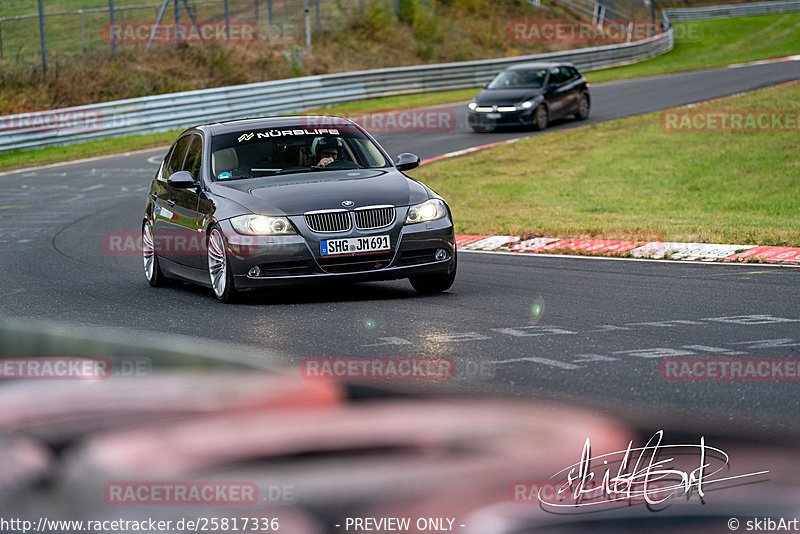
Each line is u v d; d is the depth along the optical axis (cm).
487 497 445
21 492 437
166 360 626
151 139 9175
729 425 640
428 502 433
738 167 6297
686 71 13725
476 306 2666
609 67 15262
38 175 7356
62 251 4328
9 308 2883
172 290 3247
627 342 2116
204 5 14950
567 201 5481
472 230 4484
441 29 16462
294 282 2772
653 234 3950
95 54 11488
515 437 533
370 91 11800
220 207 2888
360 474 450
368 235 2800
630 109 9638
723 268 3216
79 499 431
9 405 519
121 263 3969
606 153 7225
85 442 471
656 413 663
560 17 18362
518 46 16925
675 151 7088
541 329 2300
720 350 2012
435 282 2961
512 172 6656
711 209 5006
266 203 2820
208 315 2662
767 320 2323
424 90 12444
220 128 3241
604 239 3944
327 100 11262
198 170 3122
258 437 484
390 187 2923
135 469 446
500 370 1859
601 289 2894
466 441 509
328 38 14462
